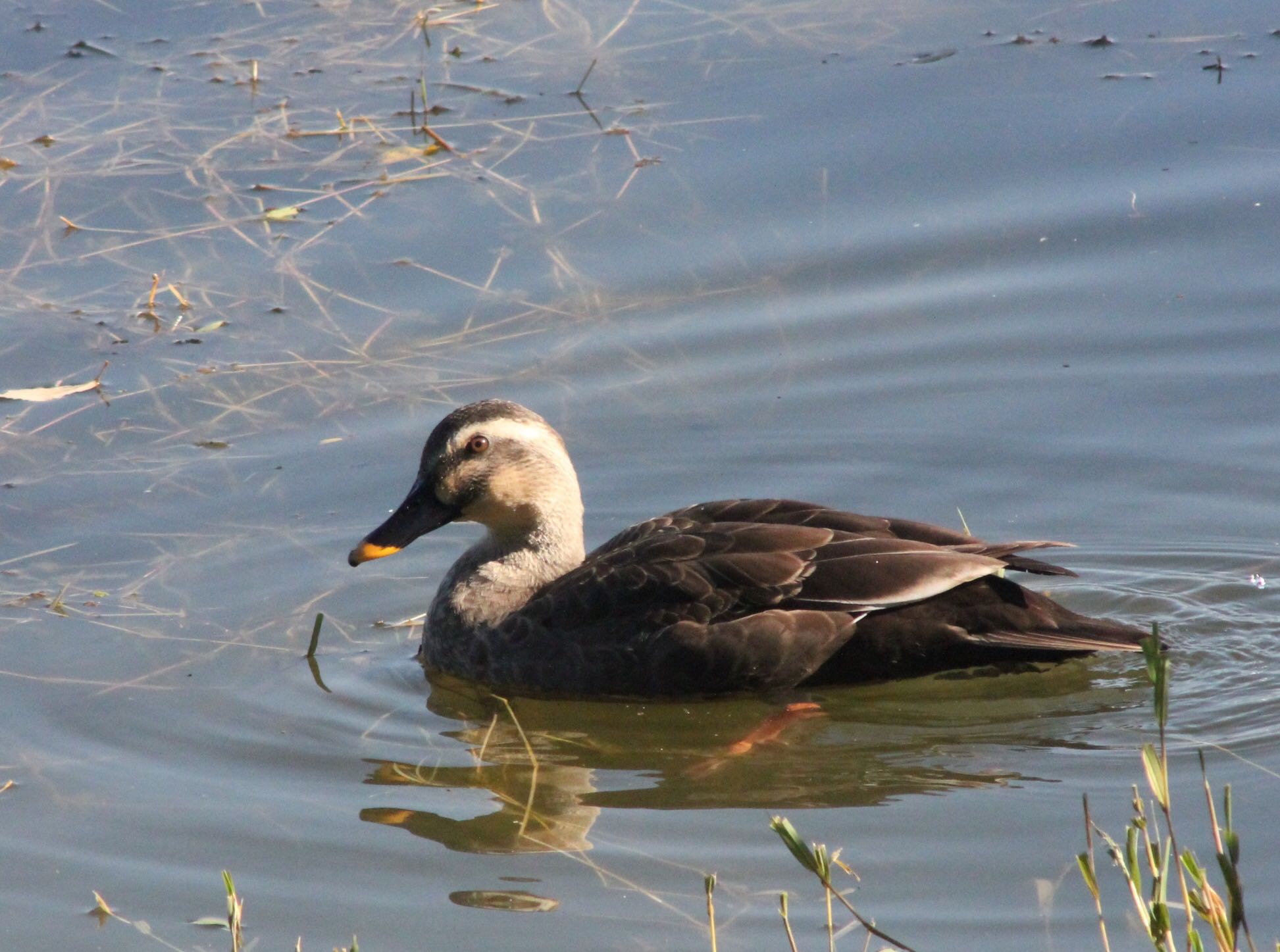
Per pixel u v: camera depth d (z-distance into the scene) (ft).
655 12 68.44
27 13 69.77
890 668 36.86
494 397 48.85
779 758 34.63
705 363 50.21
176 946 28.40
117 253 55.06
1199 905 23.06
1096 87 59.82
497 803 33.09
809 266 53.42
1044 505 44.37
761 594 36.70
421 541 45.68
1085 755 33.96
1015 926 27.89
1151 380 48.39
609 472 46.34
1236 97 58.44
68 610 40.55
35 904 29.71
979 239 53.57
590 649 37.45
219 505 44.93
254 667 38.60
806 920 28.32
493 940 28.17
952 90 60.34
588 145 59.00
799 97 60.70
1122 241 53.21
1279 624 39.04
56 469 46.21
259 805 32.99
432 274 53.83
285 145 60.23
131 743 35.29
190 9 70.59
